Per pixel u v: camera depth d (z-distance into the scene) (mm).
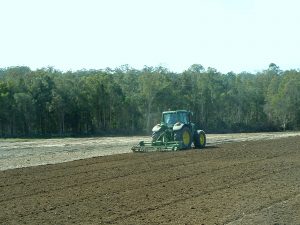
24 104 63031
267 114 85125
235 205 11680
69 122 68438
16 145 37031
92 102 69875
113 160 22000
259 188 14016
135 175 17062
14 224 10281
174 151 26047
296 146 29375
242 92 85625
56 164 20859
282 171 17547
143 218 10547
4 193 13953
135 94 75625
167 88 76375
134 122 74875
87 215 10961
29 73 74500
